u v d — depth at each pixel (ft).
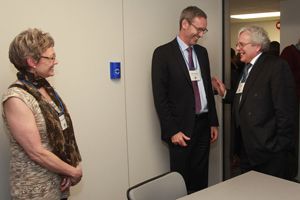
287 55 12.31
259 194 5.12
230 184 5.57
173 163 8.66
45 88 5.68
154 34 8.98
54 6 6.99
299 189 5.30
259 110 7.25
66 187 5.78
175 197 5.75
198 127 8.69
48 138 5.32
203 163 9.09
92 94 7.82
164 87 8.29
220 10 10.71
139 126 8.90
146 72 8.90
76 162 5.87
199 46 9.05
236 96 7.97
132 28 8.48
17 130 5.03
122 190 8.68
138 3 8.54
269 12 20.04
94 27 7.70
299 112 12.14
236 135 8.28
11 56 5.34
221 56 10.89
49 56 5.43
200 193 5.22
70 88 7.41
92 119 7.88
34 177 5.22
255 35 7.37
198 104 8.60
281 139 7.15
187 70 8.36
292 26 13.46
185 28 8.30
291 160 7.61
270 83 7.16
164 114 8.25
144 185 5.29
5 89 6.39
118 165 8.52
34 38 5.27
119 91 8.36
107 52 8.00
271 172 7.41
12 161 5.32
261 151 7.32
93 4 7.63
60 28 7.13
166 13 9.20
